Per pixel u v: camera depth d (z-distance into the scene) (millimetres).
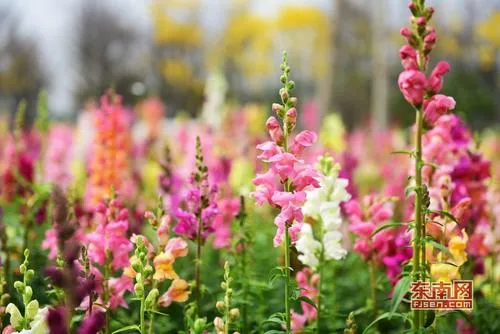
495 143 14641
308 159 10062
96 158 6895
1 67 54000
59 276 3584
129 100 48500
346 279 6520
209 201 4512
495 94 43750
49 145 11414
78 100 50281
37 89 54719
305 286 4852
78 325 4262
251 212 6430
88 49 51375
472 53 46250
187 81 52094
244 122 13125
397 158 11727
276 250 6801
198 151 4488
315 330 4691
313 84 55438
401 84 3854
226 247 5742
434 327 4121
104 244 4352
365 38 36844
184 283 4184
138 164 11164
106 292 4234
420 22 3836
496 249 5668
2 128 15383
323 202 4754
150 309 3781
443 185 4367
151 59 52562
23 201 6129
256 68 56188
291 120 3857
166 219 4230
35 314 3621
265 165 9789
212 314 5188
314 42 55969
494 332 5059
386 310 4969
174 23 52125
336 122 10406
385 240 4840
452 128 5234
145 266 3893
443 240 4301
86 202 7016
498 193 5949
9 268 5258
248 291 5023
